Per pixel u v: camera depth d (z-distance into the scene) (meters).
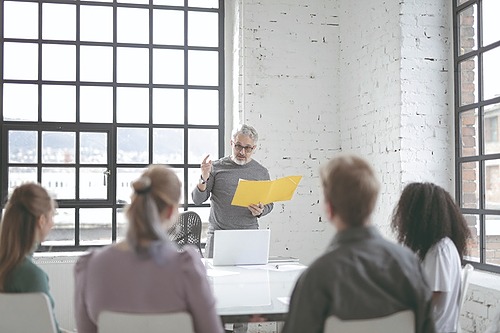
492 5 4.29
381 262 1.88
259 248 3.91
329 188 1.92
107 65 5.68
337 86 5.79
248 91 5.61
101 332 2.00
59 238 5.53
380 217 5.01
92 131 5.61
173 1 5.80
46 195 2.54
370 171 1.92
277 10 5.68
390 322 1.90
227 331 4.46
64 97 5.59
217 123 5.86
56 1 5.58
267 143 5.63
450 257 2.64
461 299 2.70
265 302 2.73
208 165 4.35
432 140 4.73
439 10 4.78
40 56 5.55
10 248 2.43
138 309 1.99
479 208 4.42
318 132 5.74
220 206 4.49
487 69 4.34
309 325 1.85
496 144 4.24
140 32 5.75
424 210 2.69
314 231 5.70
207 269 3.71
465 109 4.57
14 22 5.53
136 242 1.99
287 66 5.69
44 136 5.54
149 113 5.73
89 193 5.61
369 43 5.21
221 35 5.86
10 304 2.28
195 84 5.83
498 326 3.24
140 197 2.01
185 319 1.97
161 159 5.76
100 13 5.67
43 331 2.30
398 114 4.72
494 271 4.21
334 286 1.83
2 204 5.43
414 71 4.71
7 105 5.50
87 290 2.09
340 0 5.79
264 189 3.80
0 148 5.47
